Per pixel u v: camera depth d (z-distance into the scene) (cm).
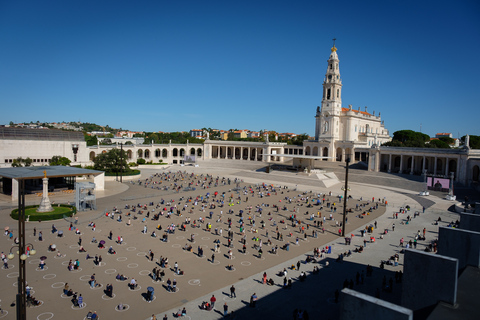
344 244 5162
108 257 4397
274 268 4216
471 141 15212
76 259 4288
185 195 8638
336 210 7369
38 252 4469
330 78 14100
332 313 3133
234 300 3378
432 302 1919
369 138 14925
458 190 8931
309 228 6016
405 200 8269
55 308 3128
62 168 8912
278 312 3155
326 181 10606
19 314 2623
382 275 3988
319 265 4325
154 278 3800
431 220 6475
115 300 3325
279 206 7650
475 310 1761
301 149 16088
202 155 16988
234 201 8000
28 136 12200
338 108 14238
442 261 1875
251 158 17800
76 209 6644
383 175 11062
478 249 2309
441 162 11825
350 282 3681
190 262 4331
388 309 1413
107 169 11344
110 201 7725
